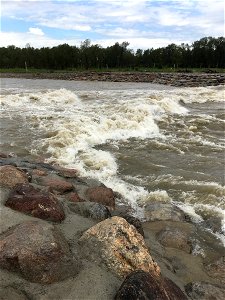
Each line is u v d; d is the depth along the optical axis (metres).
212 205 6.49
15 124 11.66
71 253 3.71
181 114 15.19
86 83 32.97
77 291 3.28
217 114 15.30
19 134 10.50
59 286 3.30
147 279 3.26
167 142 10.77
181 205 6.50
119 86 29.53
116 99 18.05
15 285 3.21
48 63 72.00
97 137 10.69
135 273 3.34
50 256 3.41
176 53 79.31
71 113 13.48
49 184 6.03
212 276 4.38
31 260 3.33
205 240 5.30
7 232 3.77
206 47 80.94
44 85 28.83
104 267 3.65
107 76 41.66
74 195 5.72
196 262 4.64
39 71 62.09
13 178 5.46
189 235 5.32
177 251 4.82
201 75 41.53
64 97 17.77
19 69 67.50
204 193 6.96
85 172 7.75
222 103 19.06
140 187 7.28
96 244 3.87
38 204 4.47
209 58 79.12
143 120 12.73
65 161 8.38
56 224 4.37
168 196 6.79
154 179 7.70
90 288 3.33
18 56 73.75
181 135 11.70
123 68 73.81
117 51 76.69
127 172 8.15
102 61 75.88
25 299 3.11
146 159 9.05
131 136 11.34
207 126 13.00
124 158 9.07
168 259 4.57
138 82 35.59
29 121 12.09
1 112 13.54
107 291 3.33
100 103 16.47
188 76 39.28
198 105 18.30
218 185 7.29
